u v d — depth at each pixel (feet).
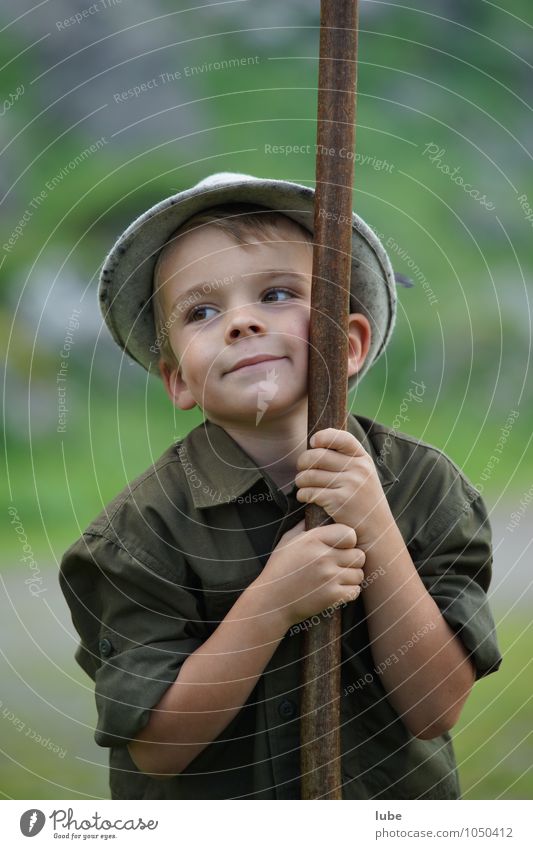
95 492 20.43
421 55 28.53
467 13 29.30
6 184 25.71
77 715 12.13
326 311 5.61
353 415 6.89
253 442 6.26
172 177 26.22
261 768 6.12
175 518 6.23
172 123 27.12
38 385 23.00
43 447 21.79
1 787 10.07
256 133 27.02
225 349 5.85
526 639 13.99
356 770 6.23
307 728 5.70
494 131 27.68
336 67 5.57
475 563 6.53
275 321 5.90
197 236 6.16
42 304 24.13
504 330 24.36
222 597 6.11
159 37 28.02
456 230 25.96
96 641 6.52
